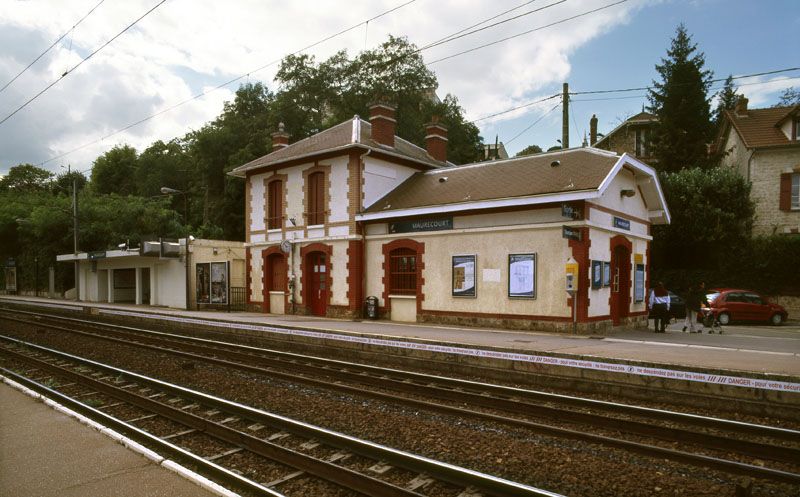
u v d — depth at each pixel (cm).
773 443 686
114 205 4078
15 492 473
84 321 2214
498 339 1369
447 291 1817
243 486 528
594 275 1588
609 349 1197
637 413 814
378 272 2036
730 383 871
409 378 1099
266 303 2394
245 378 1112
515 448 655
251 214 2498
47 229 3991
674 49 3216
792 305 2539
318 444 661
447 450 653
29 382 1005
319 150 2130
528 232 1642
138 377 1029
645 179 1912
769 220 2772
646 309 1980
